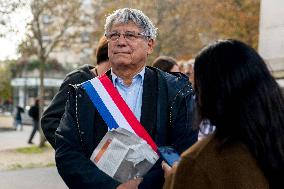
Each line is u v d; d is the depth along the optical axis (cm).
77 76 354
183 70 568
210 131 199
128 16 281
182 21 2169
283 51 1045
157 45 2100
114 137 264
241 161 182
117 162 262
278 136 186
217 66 188
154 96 283
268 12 1115
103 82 279
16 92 4288
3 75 5434
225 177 181
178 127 278
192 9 2162
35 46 1848
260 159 185
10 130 3188
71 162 269
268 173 188
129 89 286
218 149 183
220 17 2159
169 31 2150
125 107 276
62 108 341
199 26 2180
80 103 276
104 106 275
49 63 4416
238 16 2128
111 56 284
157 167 265
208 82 190
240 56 188
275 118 186
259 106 184
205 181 181
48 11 1761
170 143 281
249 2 2133
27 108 3850
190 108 277
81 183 264
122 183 262
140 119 279
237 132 186
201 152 185
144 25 283
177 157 252
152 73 290
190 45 2184
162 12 2111
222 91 186
